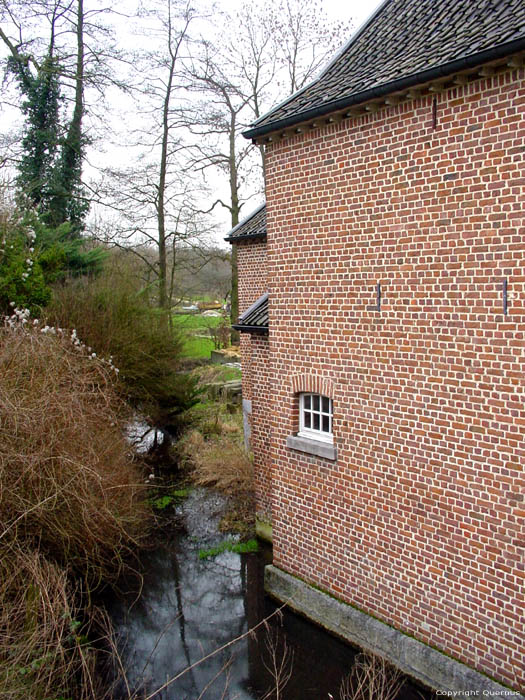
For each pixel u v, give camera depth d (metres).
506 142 5.72
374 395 7.45
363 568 7.84
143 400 16.73
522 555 5.95
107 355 15.06
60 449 8.40
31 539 8.00
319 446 8.27
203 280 31.48
